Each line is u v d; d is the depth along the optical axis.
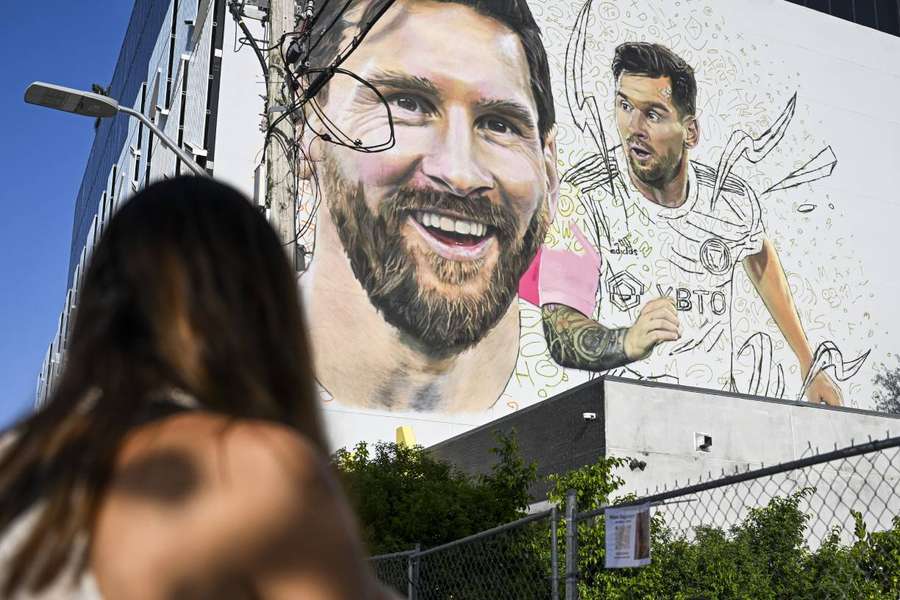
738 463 18.23
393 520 14.20
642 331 31.80
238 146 29.31
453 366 28.48
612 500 15.39
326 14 29.17
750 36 37.81
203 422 1.00
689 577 8.64
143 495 0.93
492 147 30.55
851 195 38.03
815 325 35.31
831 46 39.81
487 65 31.12
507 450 15.54
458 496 14.76
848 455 4.64
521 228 30.47
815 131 38.16
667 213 33.62
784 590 8.17
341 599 0.94
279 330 1.17
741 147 36.12
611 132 33.28
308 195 27.72
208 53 29.89
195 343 1.09
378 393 27.44
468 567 8.23
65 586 0.93
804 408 19.00
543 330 30.12
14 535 0.96
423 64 30.14
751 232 35.22
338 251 27.73
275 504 0.93
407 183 28.98
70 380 1.07
